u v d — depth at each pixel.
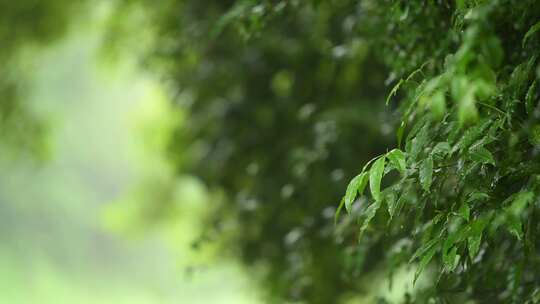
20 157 14.96
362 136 9.38
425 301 5.81
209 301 44.22
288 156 10.93
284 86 11.62
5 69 14.48
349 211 4.24
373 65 9.09
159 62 12.16
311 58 10.57
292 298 9.64
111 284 47.22
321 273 9.53
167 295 46.84
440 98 3.64
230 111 11.90
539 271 5.38
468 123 4.46
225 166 12.12
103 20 14.20
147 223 18.03
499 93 4.41
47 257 46.69
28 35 14.53
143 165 18.22
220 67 11.57
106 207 18.09
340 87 10.11
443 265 4.87
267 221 11.09
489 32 3.71
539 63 4.60
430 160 4.29
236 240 12.26
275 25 8.93
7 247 45.62
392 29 5.94
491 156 4.29
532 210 4.25
